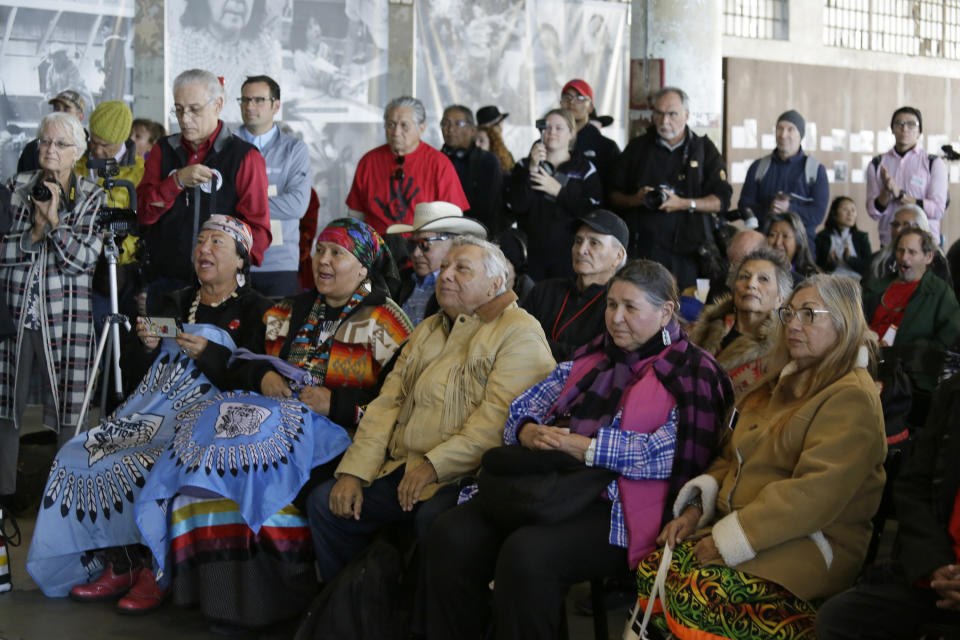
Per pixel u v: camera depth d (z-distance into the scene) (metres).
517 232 5.27
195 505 3.36
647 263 3.06
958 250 5.01
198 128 4.92
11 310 4.42
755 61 11.40
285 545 3.38
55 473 3.65
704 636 2.58
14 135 7.57
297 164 5.58
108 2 7.72
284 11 8.16
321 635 3.09
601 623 2.96
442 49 8.71
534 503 2.82
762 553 2.59
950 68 12.96
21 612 3.62
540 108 9.11
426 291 4.52
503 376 3.26
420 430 3.35
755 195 6.94
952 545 2.48
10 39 7.52
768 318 3.47
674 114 5.82
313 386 3.58
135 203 4.79
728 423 2.92
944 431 2.57
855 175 12.21
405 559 3.30
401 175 5.79
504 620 2.80
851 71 12.07
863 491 2.65
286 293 5.49
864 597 2.45
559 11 9.07
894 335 4.80
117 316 4.40
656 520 2.85
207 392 3.81
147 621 3.55
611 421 2.98
